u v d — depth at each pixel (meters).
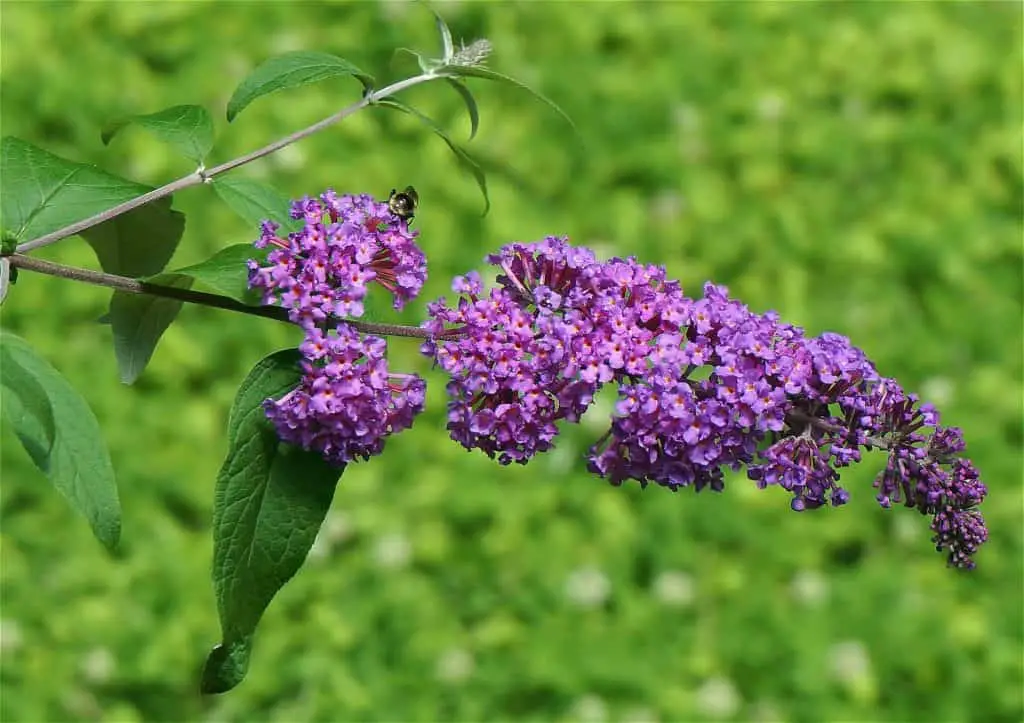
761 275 2.36
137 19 2.66
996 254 2.44
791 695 1.86
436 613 1.93
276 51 2.65
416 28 2.69
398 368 2.15
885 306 2.33
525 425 1.01
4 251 1.03
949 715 1.85
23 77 2.51
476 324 1.00
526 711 1.86
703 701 1.84
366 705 1.84
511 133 2.53
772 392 1.00
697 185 2.49
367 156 2.47
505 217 2.39
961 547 1.01
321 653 1.89
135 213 1.10
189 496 2.02
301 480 1.01
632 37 2.75
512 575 1.97
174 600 1.92
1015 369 2.27
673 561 1.98
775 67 2.74
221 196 1.05
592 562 1.98
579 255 1.02
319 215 1.01
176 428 2.09
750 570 1.98
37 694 1.83
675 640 1.90
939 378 2.26
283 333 2.21
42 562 1.95
